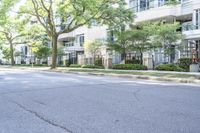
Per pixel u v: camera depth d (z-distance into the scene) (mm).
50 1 32281
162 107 7598
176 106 7746
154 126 5617
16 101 8844
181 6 37125
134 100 8805
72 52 54781
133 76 20266
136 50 33125
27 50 70875
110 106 7793
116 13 30984
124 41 33281
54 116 6629
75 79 17219
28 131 5406
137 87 12594
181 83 15352
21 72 26891
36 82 15031
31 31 50844
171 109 7316
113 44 34375
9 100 9055
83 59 44906
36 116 6672
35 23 50125
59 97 9516
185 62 28969
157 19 40125
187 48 32438
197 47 34344
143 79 18844
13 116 6711
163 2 39156
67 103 8344
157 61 35375
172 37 29922
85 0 29172
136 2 42344
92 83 14484
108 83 14500
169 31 29625
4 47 63938
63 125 5785
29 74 23109
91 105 7973
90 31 51125
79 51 54000
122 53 36062
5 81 15734
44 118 6441
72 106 7848
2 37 56531
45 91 11148
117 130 5352
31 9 34469
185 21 39719
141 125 5699
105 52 40000
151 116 6500
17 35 53719
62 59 55156
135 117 6410
